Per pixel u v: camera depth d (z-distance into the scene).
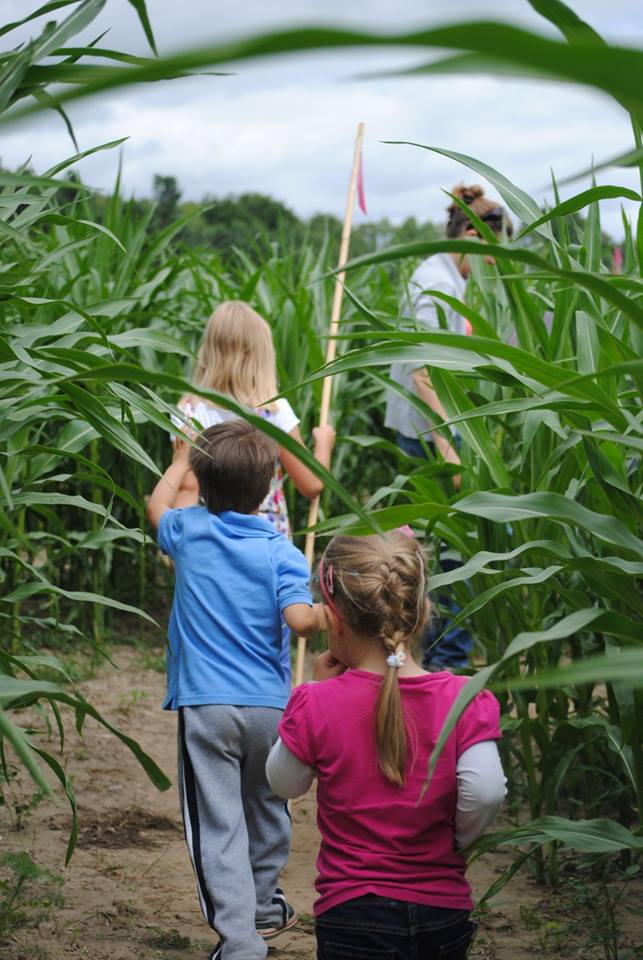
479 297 3.99
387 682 1.75
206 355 3.34
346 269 0.86
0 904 2.57
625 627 1.42
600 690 4.26
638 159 0.61
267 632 2.47
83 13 1.48
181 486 3.25
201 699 2.41
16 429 1.90
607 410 1.56
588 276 0.93
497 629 2.95
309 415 5.78
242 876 2.34
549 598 3.02
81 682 4.97
